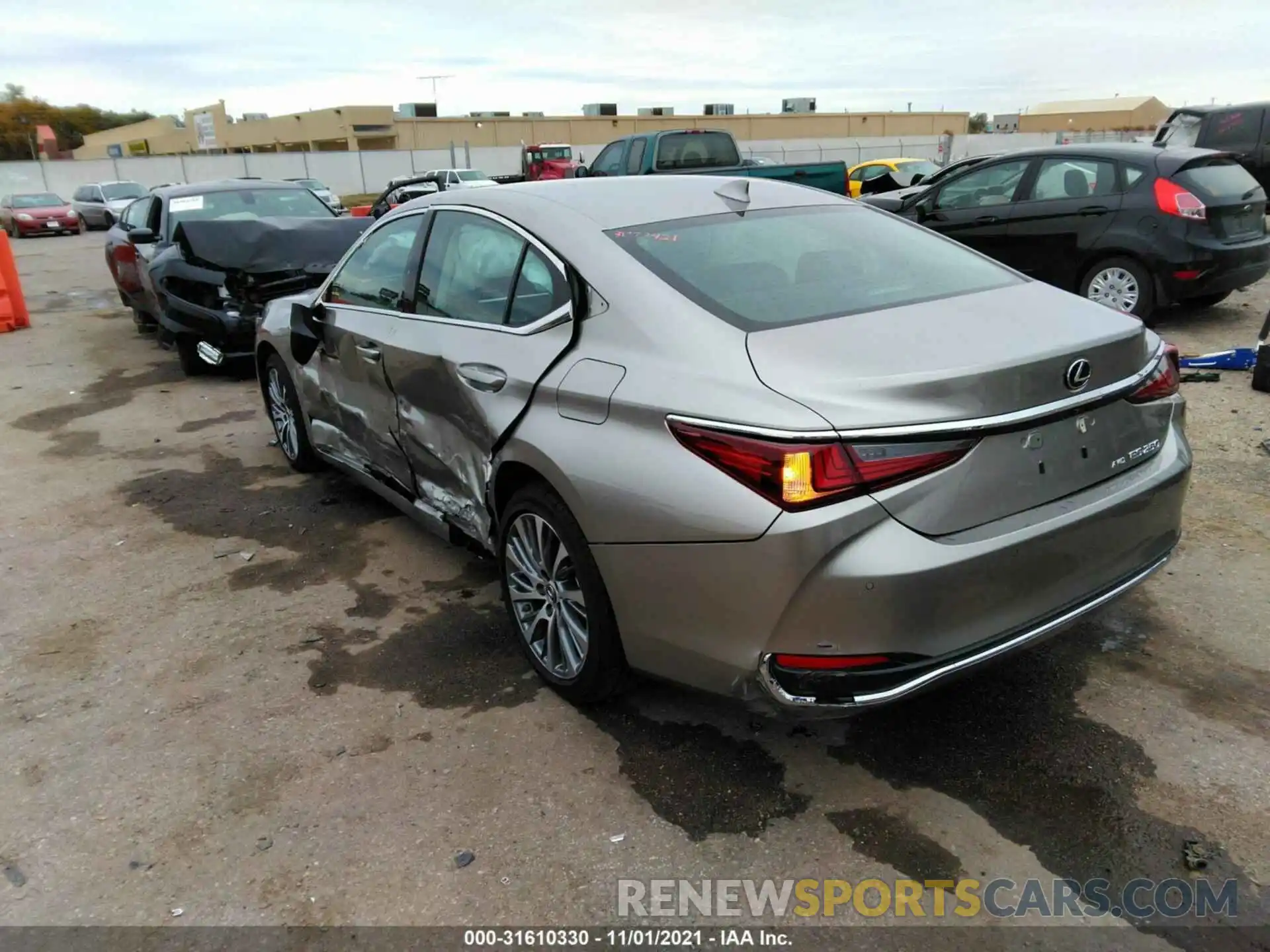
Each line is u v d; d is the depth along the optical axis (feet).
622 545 8.60
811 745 9.51
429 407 11.93
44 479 19.12
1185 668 10.46
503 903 7.73
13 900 7.97
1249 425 18.16
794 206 11.70
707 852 8.18
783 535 7.39
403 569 14.12
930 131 205.77
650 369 8.61
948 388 7.47
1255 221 26.09
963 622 7.72
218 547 15.25
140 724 10.43
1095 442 8.44
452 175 79.66
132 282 33.24
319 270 26.48
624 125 184.96
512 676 11.05
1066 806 8.50
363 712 10.45
